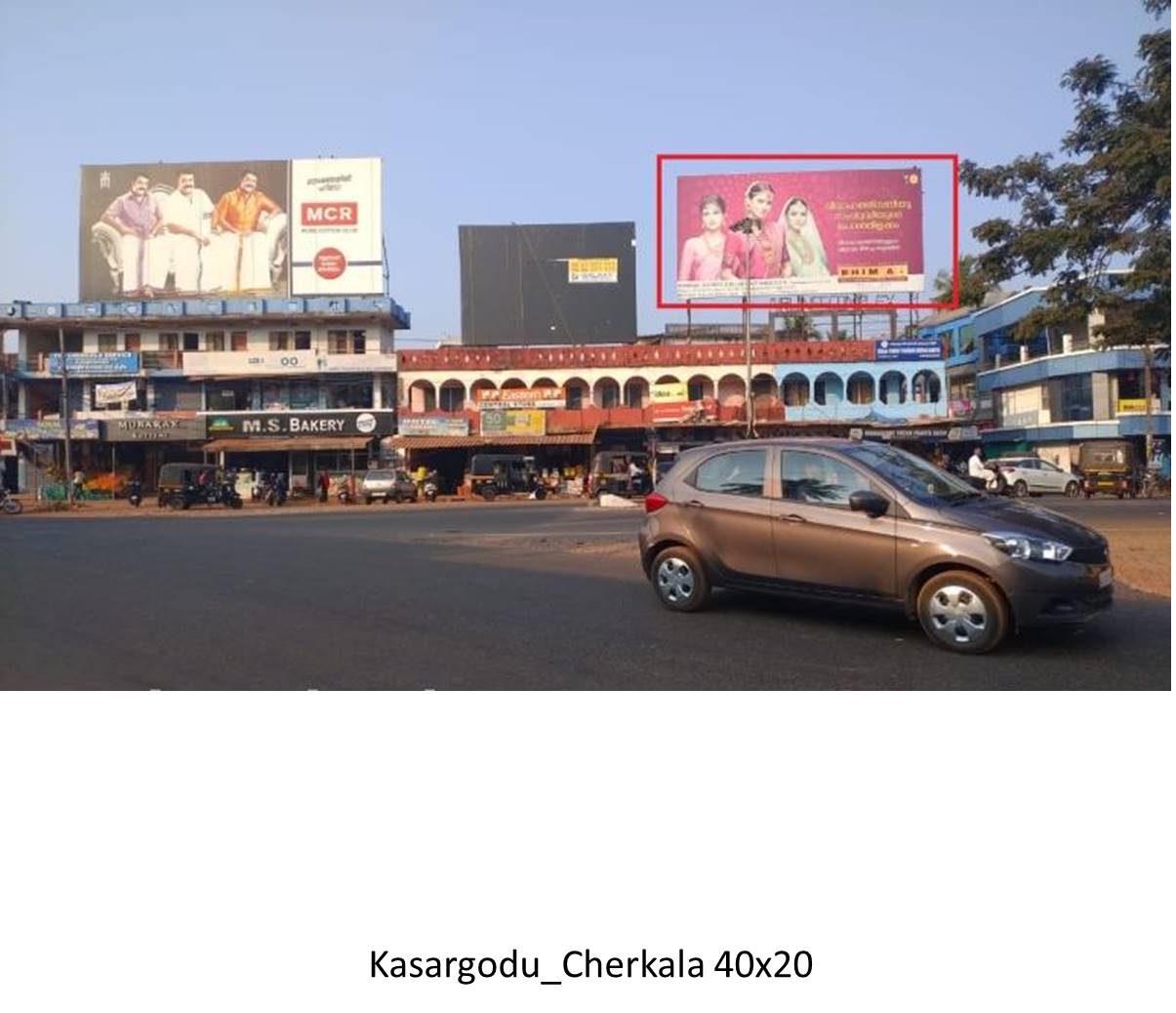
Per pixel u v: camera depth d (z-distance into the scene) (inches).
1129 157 434.9
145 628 346.6
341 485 1604.3
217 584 459.2
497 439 1631.4
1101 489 1317.7
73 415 1670.8
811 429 1610.5
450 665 287.4
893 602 300.4
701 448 356.5
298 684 267.6
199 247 1720.0
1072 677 263.0
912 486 308.0
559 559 538.3
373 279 1708.9
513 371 1681.8
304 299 1706.4
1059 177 486.9
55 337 1758.1
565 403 1659.7
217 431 1675.7
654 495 362.0
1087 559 282.4
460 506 1322.6
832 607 358.6
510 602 390.6
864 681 263.0
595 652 300.7
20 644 322.3
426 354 1686.8
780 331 1926.7
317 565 530.3
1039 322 499.8
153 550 635.5
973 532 286.0
